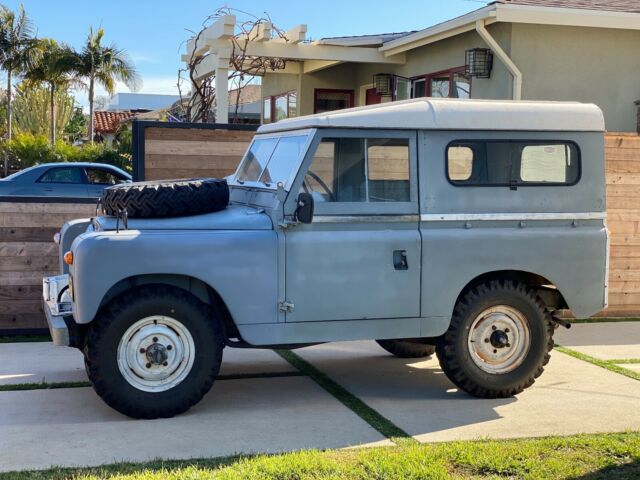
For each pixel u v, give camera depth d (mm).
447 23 13227
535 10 12086
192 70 13805
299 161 5723
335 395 6301
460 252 5984
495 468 4582
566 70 12883
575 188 6246
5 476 4391
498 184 6098
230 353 7777
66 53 40719
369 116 5859
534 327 6230
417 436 5301
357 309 5820
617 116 13195
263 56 14898
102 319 5422
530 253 6121
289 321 5707
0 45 40938
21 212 8195
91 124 41906
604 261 6289
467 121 6023
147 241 5422
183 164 9430
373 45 15711
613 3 13211
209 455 4840
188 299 5582
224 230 5637
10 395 6133
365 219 5824
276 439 5180
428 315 5957
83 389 6328
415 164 5949
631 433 5340
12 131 46625
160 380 5570
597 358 7582
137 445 5020
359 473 4426
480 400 6199
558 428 5500
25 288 8266
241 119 23578
